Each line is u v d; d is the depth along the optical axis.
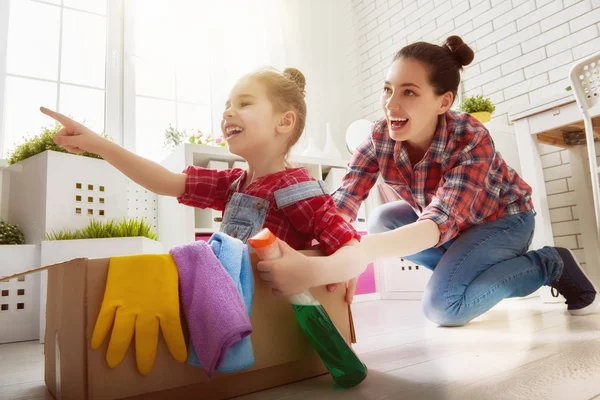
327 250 0.81
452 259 1.31
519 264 1.34
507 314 1.47
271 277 0.66
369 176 1.39
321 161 2.42
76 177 1.74
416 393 0.65
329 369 0.73
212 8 2.83
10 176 1.90
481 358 0.85
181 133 2.62
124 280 0.62
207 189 1.07
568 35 2.26
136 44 2.68
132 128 2.57
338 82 3.35
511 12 2.50
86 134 0.95
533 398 0.58
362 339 1.17
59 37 2.47
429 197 1.33
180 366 0.65
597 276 2.14
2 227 1.69
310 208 0.90
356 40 3.45
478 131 1.21
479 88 2.64
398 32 3.14
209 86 2.86
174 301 0.64
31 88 2.36
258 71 1.07
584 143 2.16
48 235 1.63
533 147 1.79
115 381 0.60
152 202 2.30
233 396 0.69
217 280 0.64
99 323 0.59
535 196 1.79
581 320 1.22
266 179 1.00
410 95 1.16
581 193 2.20
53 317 0.81
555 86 2.29
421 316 1.58
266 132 1.01
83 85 2.49
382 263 2.44
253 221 0.95
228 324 0.60
